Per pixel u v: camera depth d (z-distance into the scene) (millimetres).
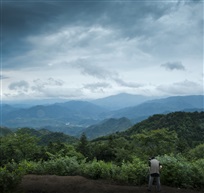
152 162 11766
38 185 11938
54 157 16484
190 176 12820
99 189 11680
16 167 13445
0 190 10633
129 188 11930
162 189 11906
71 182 12422
